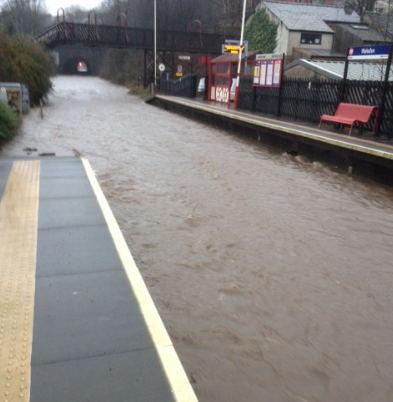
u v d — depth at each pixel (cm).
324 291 462
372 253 565
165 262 512
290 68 2075
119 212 675
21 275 396
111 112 2277
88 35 3284
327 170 1037
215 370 337
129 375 278
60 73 7431
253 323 400
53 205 582
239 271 497
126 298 365
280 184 889
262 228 634
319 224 664
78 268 414
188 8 5281
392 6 3781
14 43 2314
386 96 1120
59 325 325
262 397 313
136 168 980
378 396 321
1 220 524
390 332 397
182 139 1456
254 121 1441
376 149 928
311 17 3178
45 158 881
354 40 3011
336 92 1323
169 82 3017
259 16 3294
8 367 280
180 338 373
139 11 5612
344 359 358
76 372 278
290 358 355
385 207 765
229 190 828
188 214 681
